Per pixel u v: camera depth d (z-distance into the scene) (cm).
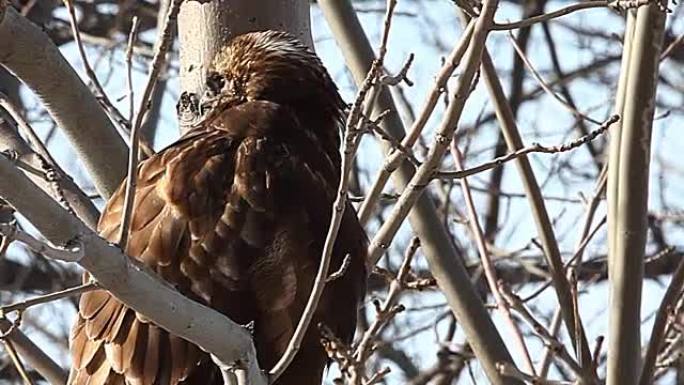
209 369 915
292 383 955
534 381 1150
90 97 996
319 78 1030
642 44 1125
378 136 1104
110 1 2047
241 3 1091
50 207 718
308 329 949
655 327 1160
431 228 1228
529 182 1198
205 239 920
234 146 951
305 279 938
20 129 1143
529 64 1344
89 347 931
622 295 1142
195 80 1084
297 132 980
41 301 780
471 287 1223
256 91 1027
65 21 1988
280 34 1048
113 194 979
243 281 923
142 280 750
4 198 713
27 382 1010
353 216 976
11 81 1647
